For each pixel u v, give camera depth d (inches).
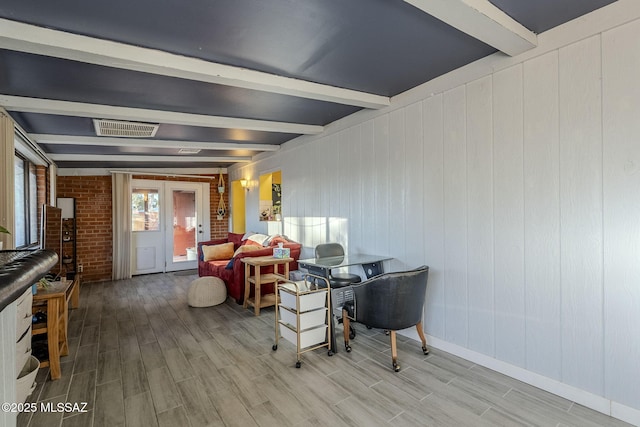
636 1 71.2
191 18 70.9
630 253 73.1
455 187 107.3
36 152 160.2
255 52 88.0
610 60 74.9
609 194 75.9
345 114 149.7
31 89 104.0
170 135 171.3
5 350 37.4
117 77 97.7
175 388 90.2
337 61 95.6
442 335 112.7
